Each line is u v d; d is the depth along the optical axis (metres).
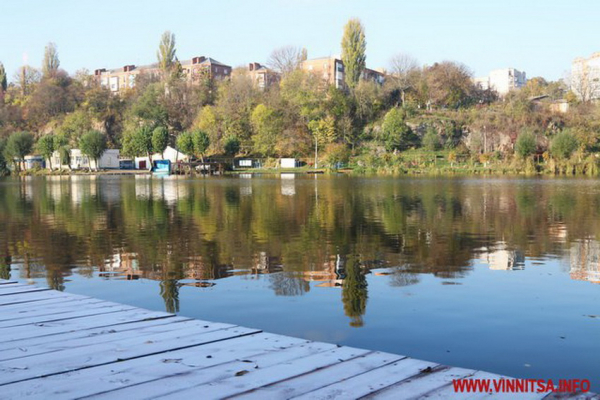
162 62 143.88
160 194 35.16
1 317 6.16
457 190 36.94
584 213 21.39
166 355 4.68
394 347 6.26
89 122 121.44
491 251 12.79
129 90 139.88
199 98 124.12
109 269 10.97
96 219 20.19
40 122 134.75
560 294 8.64
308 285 9.39
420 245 13.70
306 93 106.88
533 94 126.25
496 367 5.65
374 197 30.56
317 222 18.64
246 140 104.88
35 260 12.01
